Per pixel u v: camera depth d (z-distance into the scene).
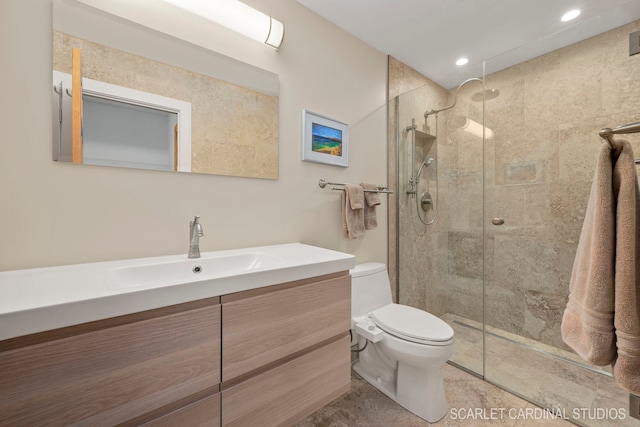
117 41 1.06
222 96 1.31
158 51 1.14
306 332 0.99
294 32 1.56
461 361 1.82
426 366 1.30
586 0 1.52
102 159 1.03
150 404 0.69
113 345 0.64
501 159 2.02
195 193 1.24
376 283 1.72
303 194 1.62
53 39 0.95
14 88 0.89
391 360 1.58
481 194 2.13
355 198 1.75
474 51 2.07
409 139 2.19
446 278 2.36
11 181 0.89
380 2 1.57
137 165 1.10
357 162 1.92
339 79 1.79
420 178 2.24
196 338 0.76
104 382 0.63
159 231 1.16
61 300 0.60
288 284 0.96
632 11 1.43
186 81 1.21
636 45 1.03
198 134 1.24
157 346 0.70
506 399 1.48
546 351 1.84
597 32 1.59
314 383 1.03
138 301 0.67
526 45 1.77
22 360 0.55
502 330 2.05
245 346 0.85
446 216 2.33
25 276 0.83
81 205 1.00
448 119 2.23
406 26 1.78
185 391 0.74
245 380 0.86
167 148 1.17
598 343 0.67
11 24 0.89
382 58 2.08
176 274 1.05
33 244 0.92
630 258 0.64
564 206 1.78
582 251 0.76
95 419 0.62
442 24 1.76
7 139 0.88
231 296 0.83
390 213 2.16
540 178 1.87
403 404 1.42
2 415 0.53
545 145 1.83
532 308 1.92
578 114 1.70
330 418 1.35
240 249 1.35
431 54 2.11
